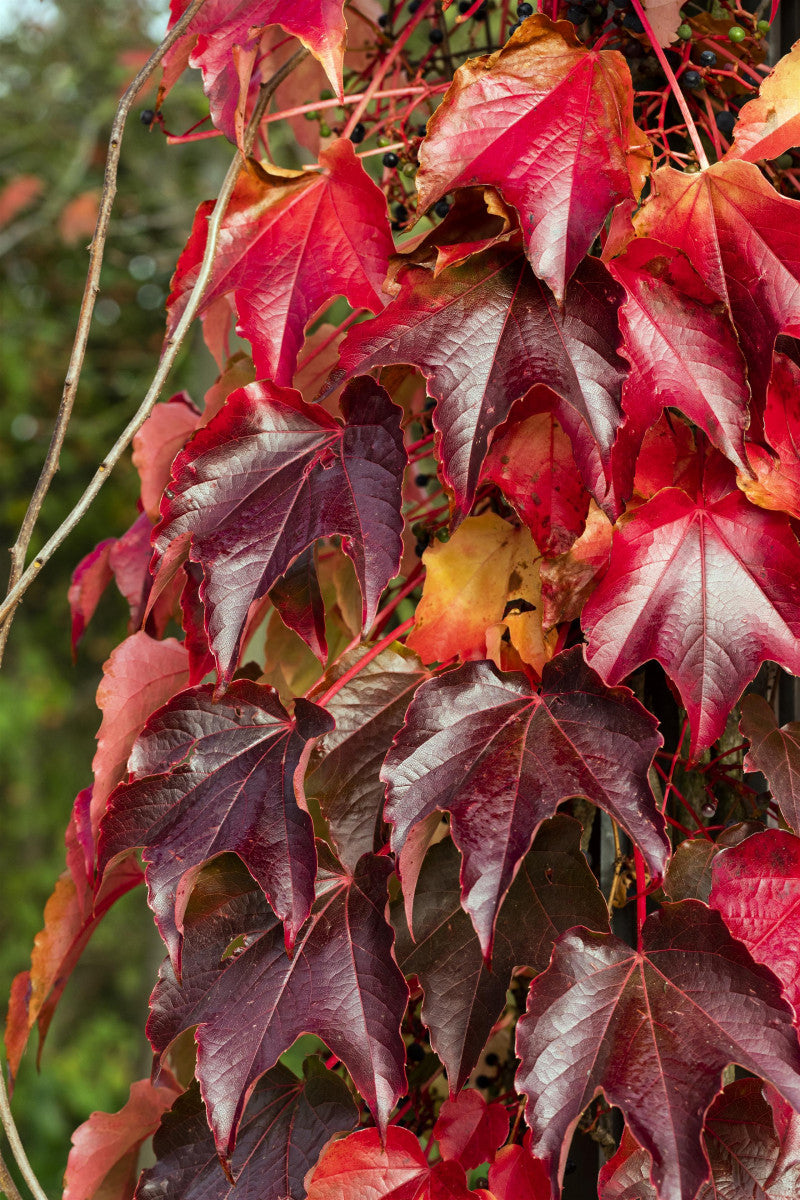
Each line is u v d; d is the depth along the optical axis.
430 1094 1.47
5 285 6.69
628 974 1.27
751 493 1.31
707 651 1.30
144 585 1.55
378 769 1.35
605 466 1.26
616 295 1.27
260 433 1.33
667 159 1.35
